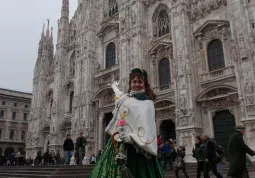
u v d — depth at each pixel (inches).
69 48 1963.6
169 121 1194.6
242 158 341.1
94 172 116.2
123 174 99.1
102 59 1642.5
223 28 1035.3
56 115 1796.3
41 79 2145.7
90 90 1596.9
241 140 342.3
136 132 111.7
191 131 996.6
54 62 2100.1
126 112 115.8
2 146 2733.8
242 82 898.1
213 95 1011.3
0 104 2837.1
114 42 1585.9
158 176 114.1
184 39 1111.6
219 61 1041.5
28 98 3051.2
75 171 669.3
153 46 1298.0
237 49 936.3
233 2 984.3
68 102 1825.8
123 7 1476.4
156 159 118.6
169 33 1251.2
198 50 1114.7
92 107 1569.9
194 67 1095.0
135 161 111.0
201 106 1044.5
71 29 2005.4
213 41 1080.8
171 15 1197.7
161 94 1196.5
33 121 2101.4
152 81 1275.8
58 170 666.8
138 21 1352.1
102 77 1577.3
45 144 1958.7
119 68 1414.9
